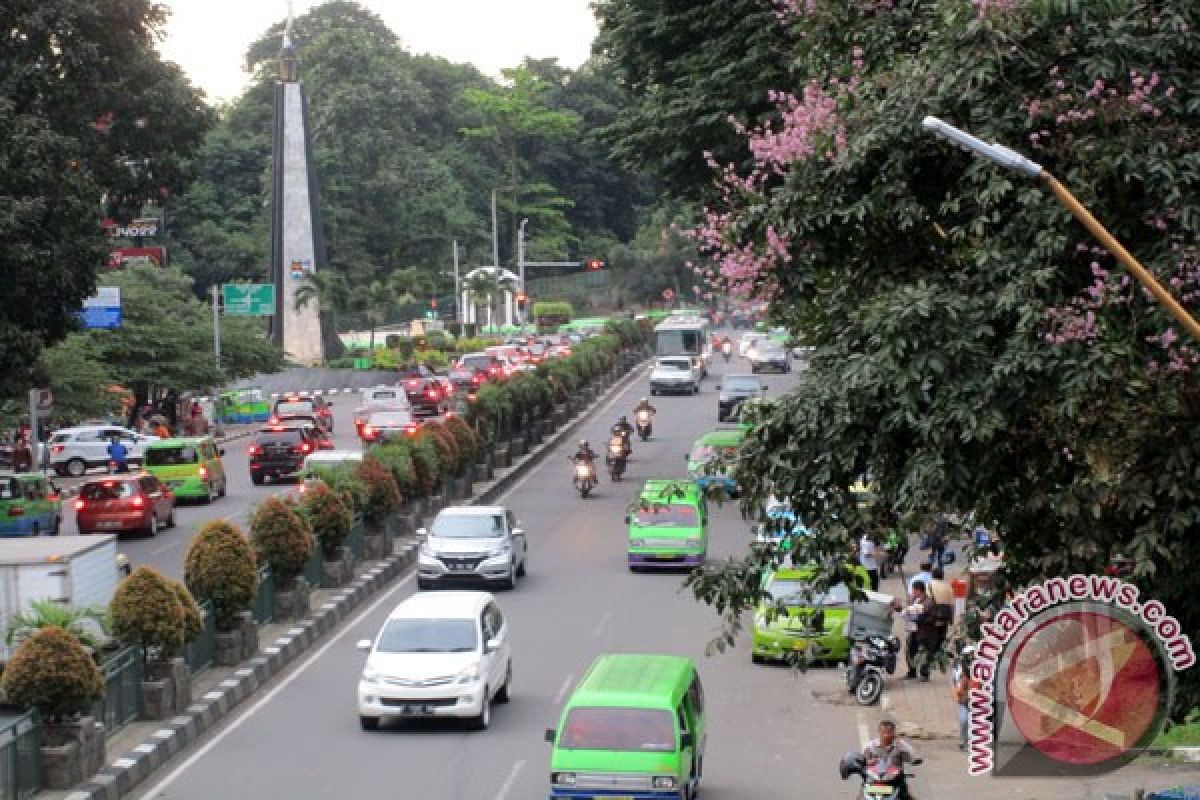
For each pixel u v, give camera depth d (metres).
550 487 77.88
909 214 22.72
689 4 60.31
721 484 23.69
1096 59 21.72
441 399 111.88
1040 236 21.39
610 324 145.38
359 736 35.78
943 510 22.98
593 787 28.73
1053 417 21.89
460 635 36.97
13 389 59.94
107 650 36.19
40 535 62.81
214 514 71.00
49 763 30.59
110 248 61.34
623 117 64.50
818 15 27.78
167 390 111.44
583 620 48.09
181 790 31.73
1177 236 21.28
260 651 42.78
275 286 159.50
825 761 33.69
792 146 24.17
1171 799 25.08
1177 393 21.20
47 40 61.09
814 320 25.53
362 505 56.75
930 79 22.52
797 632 41.72
